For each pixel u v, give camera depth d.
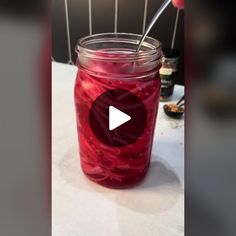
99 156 0.45
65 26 1.01
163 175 0.50
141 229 0.41
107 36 0.49
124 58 0.41
